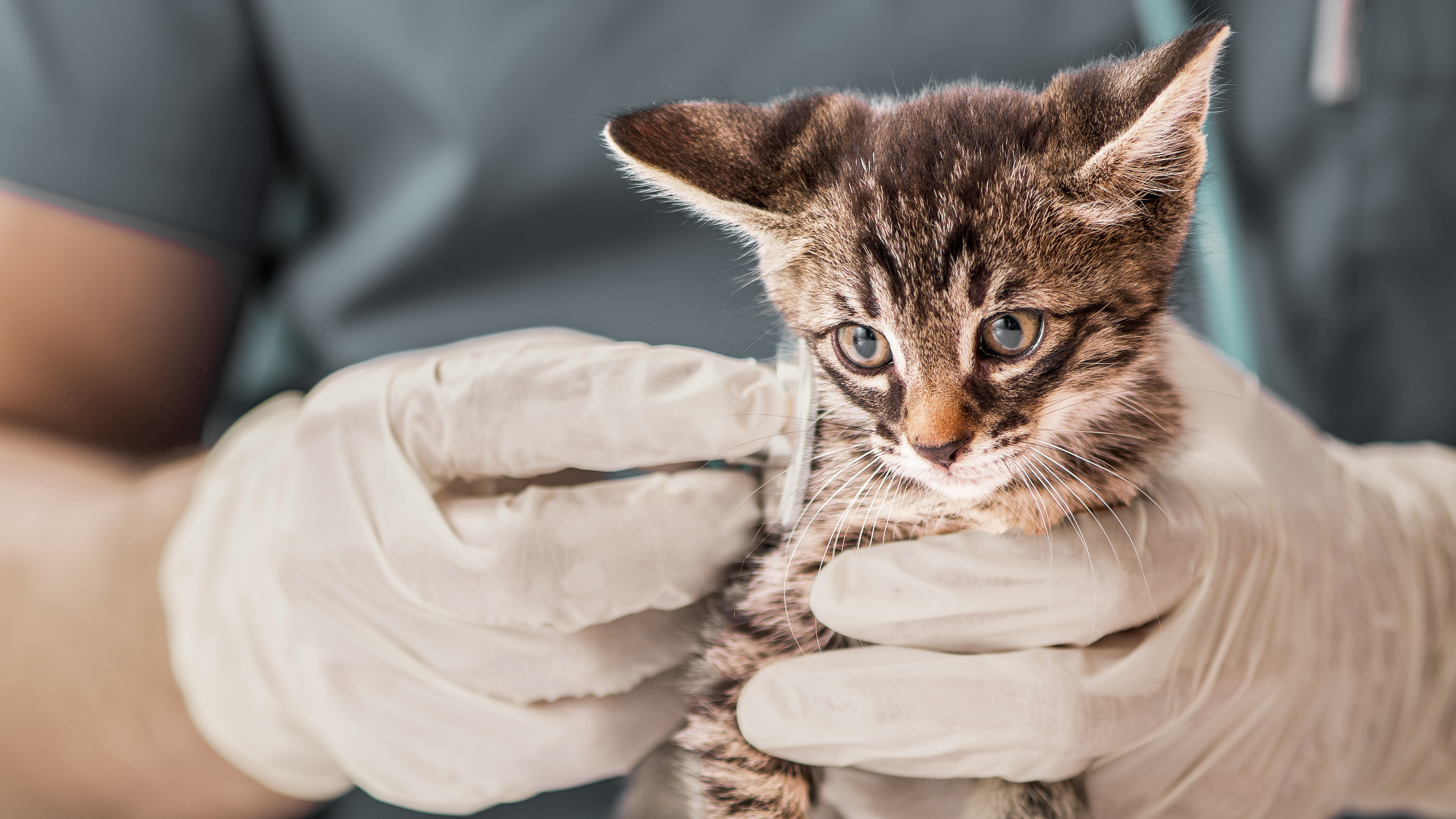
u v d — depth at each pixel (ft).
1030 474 1.52
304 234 1.93
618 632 1.58
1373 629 1.73
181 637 1.62
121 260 1.83
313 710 1.58
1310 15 1.87
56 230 1.80
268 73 1.88
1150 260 1.52
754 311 1.62
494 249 1.85
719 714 1.56
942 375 1.50
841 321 1.53
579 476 1.64
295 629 1.57
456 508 1.55
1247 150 1.89
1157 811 1.59
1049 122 1.51
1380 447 1.91
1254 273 1.89
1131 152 1.47
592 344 1.64
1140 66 1.51
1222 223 1.78
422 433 1.55
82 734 1.68
